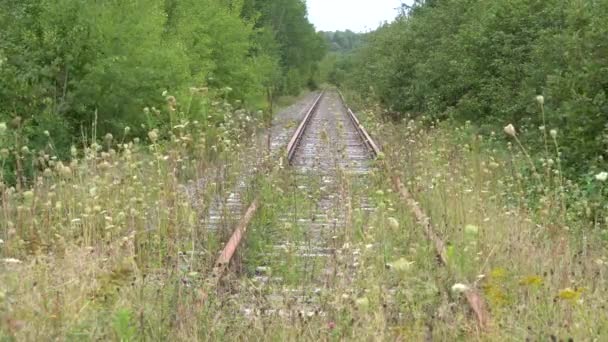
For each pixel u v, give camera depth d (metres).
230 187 10.91
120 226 7.24
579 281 5.89
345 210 8.45
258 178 11.60
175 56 16.92
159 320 4.96
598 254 7.07
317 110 47.50
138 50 15.78
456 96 22.81
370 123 23.50
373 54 45.56
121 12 15.89
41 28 14.81
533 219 8.48
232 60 26.94
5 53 13.87
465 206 8.84
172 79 16.80
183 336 4.82
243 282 6.22
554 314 5.02
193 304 5.24
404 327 4.99
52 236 7.23
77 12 14.98
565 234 7.42
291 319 5.03
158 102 16.09
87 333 4.63
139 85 15.64
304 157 17.75
